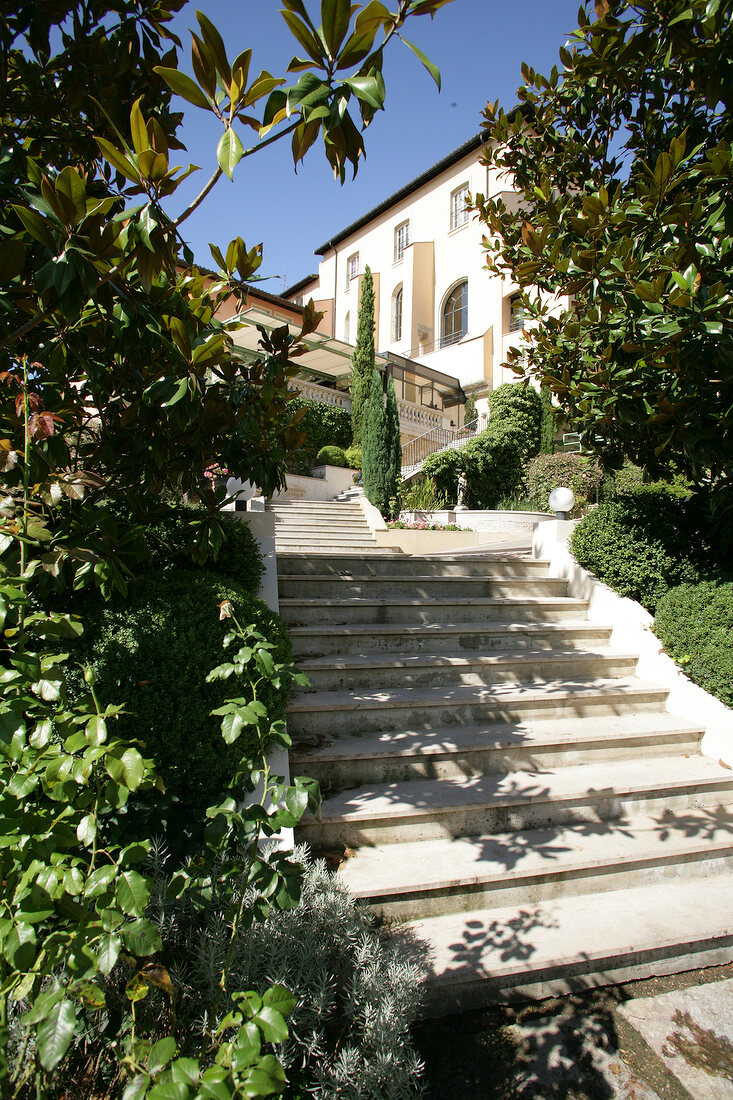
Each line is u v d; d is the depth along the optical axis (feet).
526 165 17.10
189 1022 5.59
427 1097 6.26
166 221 6.34
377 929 7.89
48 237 5.66
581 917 8.67
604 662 14.90
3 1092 4.31
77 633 5.38
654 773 11.47
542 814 10.33
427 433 60.34
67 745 4.25
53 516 7.52
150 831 7.66
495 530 42.98
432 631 14.55
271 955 6.07
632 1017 7.50
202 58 5.84
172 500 12.44
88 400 9.55
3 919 3.84
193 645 8.26
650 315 11.89
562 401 16.65
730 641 12.57
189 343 7.42
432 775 10.96
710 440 12.91
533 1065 6.72
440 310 73.36
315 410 55.83
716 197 11.21
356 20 5.32
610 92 15.24
